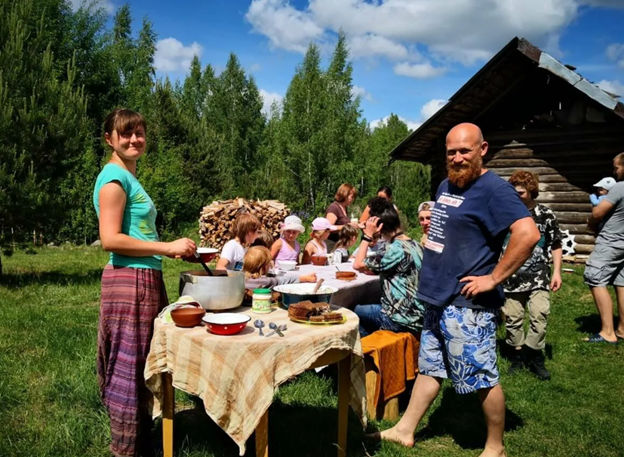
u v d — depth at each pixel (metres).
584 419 4.02
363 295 4.89
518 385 4.73
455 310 3.15
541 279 4.79
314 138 28.88
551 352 5.65
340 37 32.53
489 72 10.34
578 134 11.02
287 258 6.01
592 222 6.05
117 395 2.88
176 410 3.90
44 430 3.43
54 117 8.69
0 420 3.51
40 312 6.34
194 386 2.65
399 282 4.13
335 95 31.34
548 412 4.15
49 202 8.81
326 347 2.75
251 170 44.16
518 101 11.66
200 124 29.83
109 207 2.77
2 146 8.22
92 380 4.13
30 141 8.38
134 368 2.86
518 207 2.96
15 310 6.40
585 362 5.39
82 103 9.26
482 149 3.13
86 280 9.05
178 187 19.80
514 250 2.92
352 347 2.95
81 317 6.29
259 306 3.17
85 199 16.92
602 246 5.93
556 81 11.01
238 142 44.06
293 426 3.66
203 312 2.81
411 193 28.58
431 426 3.88
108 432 3.42
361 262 4.45
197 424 3.64
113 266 2.90
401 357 3.98
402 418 3.57
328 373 4.61
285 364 2.61
